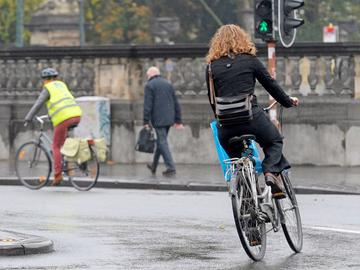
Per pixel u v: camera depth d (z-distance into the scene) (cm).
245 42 2192
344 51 4569
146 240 2406
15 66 4984
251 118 2162
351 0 10438
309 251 2259
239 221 2097
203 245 2333
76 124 3803
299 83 4612
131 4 12375
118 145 4744
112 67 4794
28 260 2128
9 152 4909
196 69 4728
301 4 3681
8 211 3009
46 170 3841
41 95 3788
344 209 3077
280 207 2216
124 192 3678
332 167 4475
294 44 4606
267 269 2031
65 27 13862
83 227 2639
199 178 3988
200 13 11894
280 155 2209
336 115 4519
